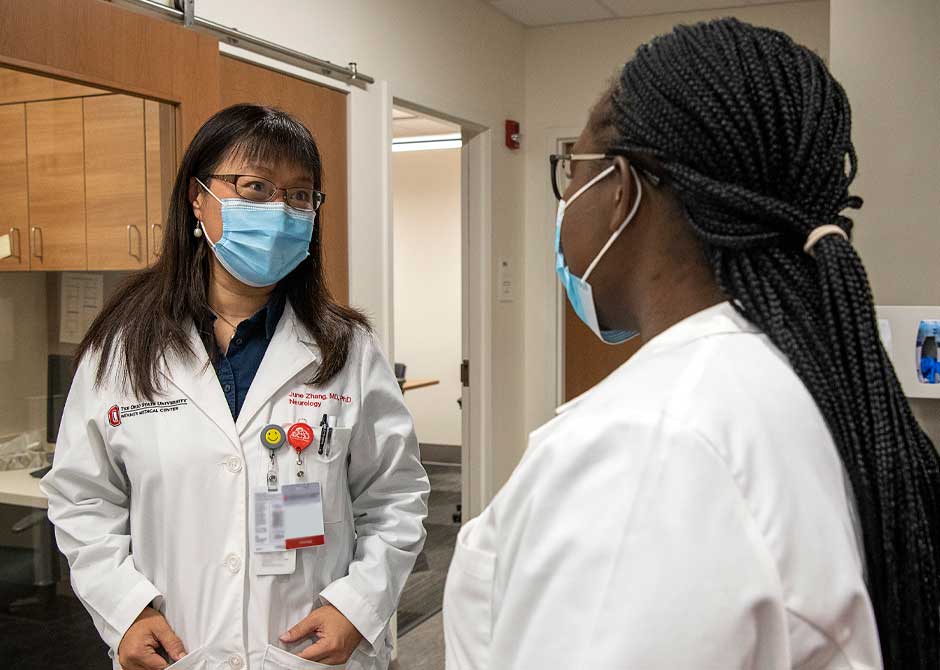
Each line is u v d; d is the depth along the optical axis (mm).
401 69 3352
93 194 1926
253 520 1372
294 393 1468
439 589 3727
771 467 549
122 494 1449
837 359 606
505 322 4355
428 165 7211
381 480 1570
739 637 517
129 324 1437
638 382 600
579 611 542
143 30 1924
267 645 1347
